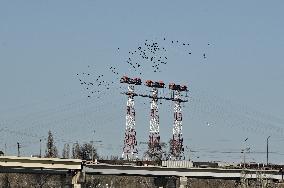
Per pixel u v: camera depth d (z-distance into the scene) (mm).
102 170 179750
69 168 167250
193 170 194500
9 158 159750
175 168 192625
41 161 163125
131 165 189000
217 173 195625
